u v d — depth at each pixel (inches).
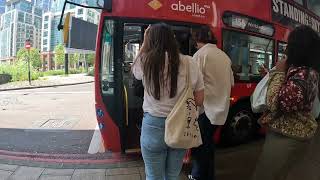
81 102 597.9
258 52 296.4
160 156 124.3
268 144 130.3
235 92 270.7
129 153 245.0
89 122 394.6
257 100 131.3
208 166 179.9
